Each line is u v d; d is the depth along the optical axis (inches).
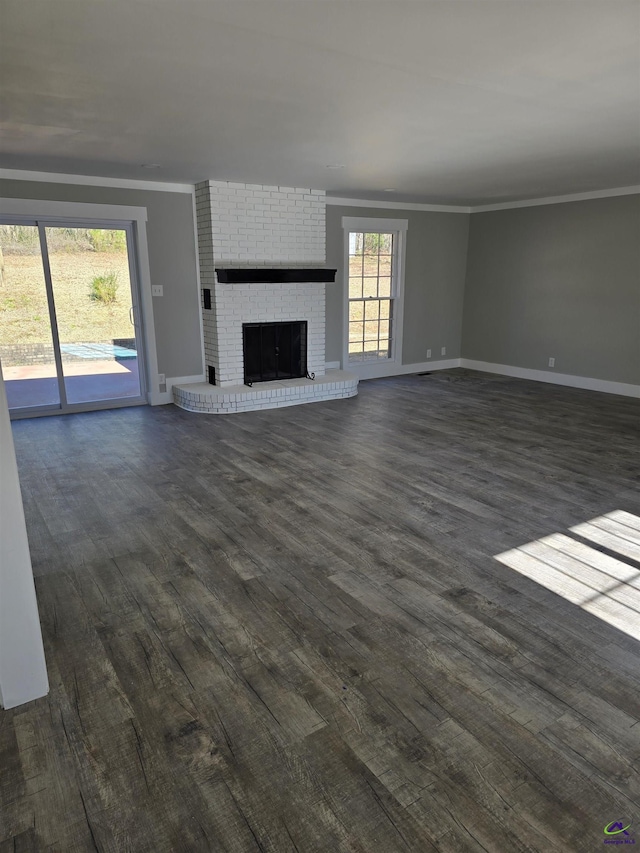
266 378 268.2
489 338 341.4
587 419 235.1
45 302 228.8
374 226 303.7
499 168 208.1
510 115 136.6
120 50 95.4
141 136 156.2
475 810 64.1
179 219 246.2
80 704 80.7
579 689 83.0
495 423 229.0
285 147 171.0
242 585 110.9
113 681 85.2
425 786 67.2
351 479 166.7
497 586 110.2
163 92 117.6
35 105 126.1
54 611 103.0
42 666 81.5
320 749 72.6
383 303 323.0
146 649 92.4
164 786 67.6
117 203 230.5
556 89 117.3
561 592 108.1
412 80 110.7
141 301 247.1
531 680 84.8
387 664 88.4
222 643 93.7
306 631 96.7
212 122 141.3
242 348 257.0
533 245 307.3
